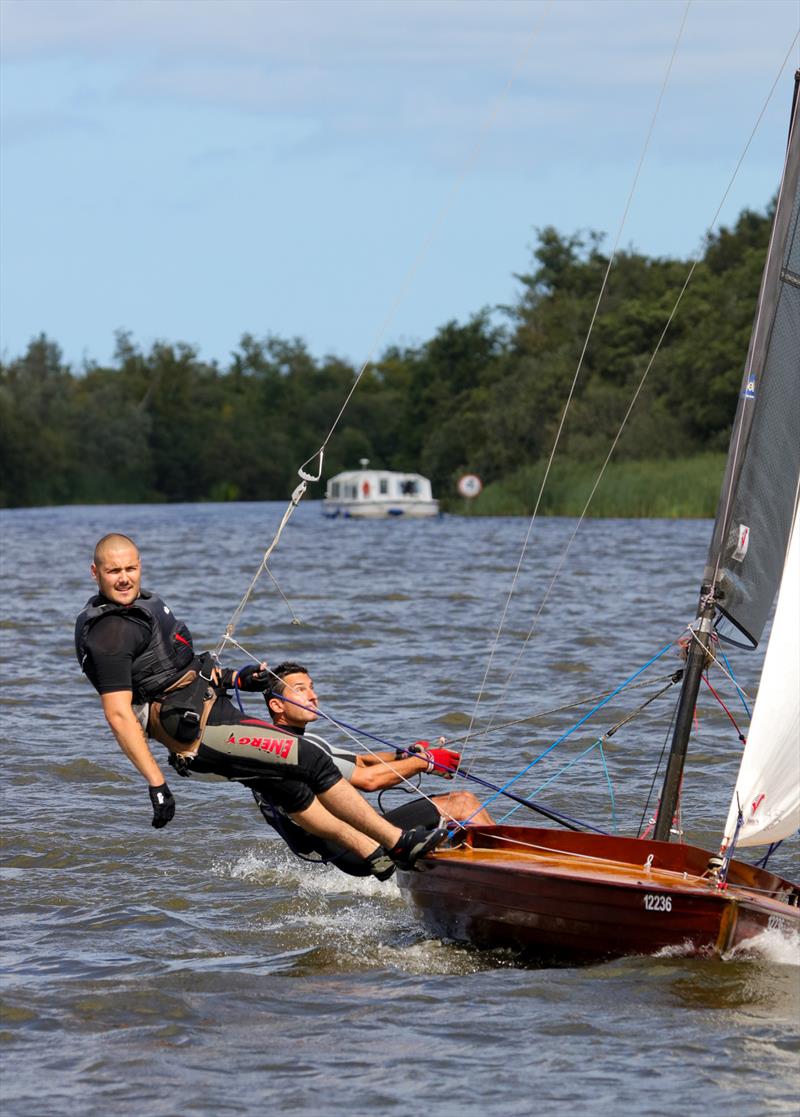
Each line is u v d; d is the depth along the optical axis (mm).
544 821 38062
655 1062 21844
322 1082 21234
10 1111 20297
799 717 25938
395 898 31672
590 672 62875
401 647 71750
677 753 28797
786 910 26109
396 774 30594
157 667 27266
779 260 27859
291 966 26781
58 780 42469
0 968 26516
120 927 29234
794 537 26250
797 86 27844
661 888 25562
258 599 98375
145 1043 22844
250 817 38562
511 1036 22984
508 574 122000
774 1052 22219
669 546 159000
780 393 28188
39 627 81688
